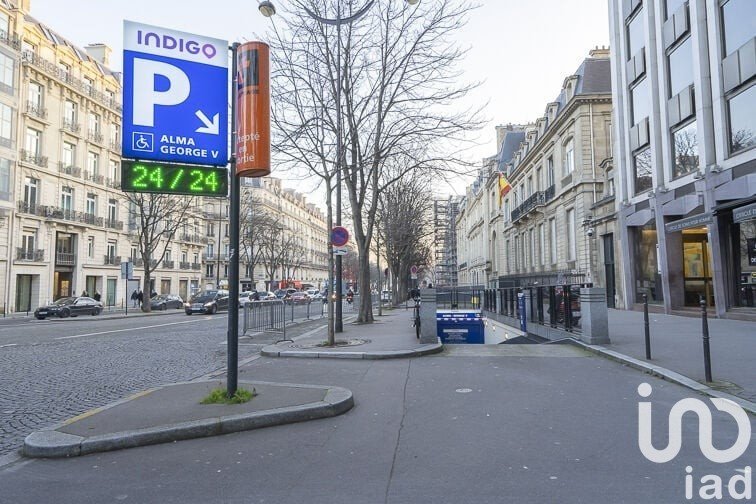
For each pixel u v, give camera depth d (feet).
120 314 112.27
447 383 26.22
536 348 38.42
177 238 187.21
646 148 70.85
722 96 53.42
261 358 37.09
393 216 102.99
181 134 22.62
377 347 37.93
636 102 73.97
